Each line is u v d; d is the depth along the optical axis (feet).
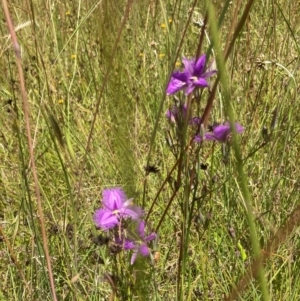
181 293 1.64
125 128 1.00
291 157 2.66
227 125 1.44
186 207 1.50
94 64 3.52
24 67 3.23
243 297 1.85
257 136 2.60
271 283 1.92
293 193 2.29
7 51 3.22
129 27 3.68
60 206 2.56
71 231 2.10
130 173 1.07
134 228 1.26
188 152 1.55
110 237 1.31
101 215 1.24
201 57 1.31
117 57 1.02
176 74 1.29
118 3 1.07
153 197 2.41
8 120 3.20
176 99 1.34
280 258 2.06
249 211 0.71
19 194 2.59
